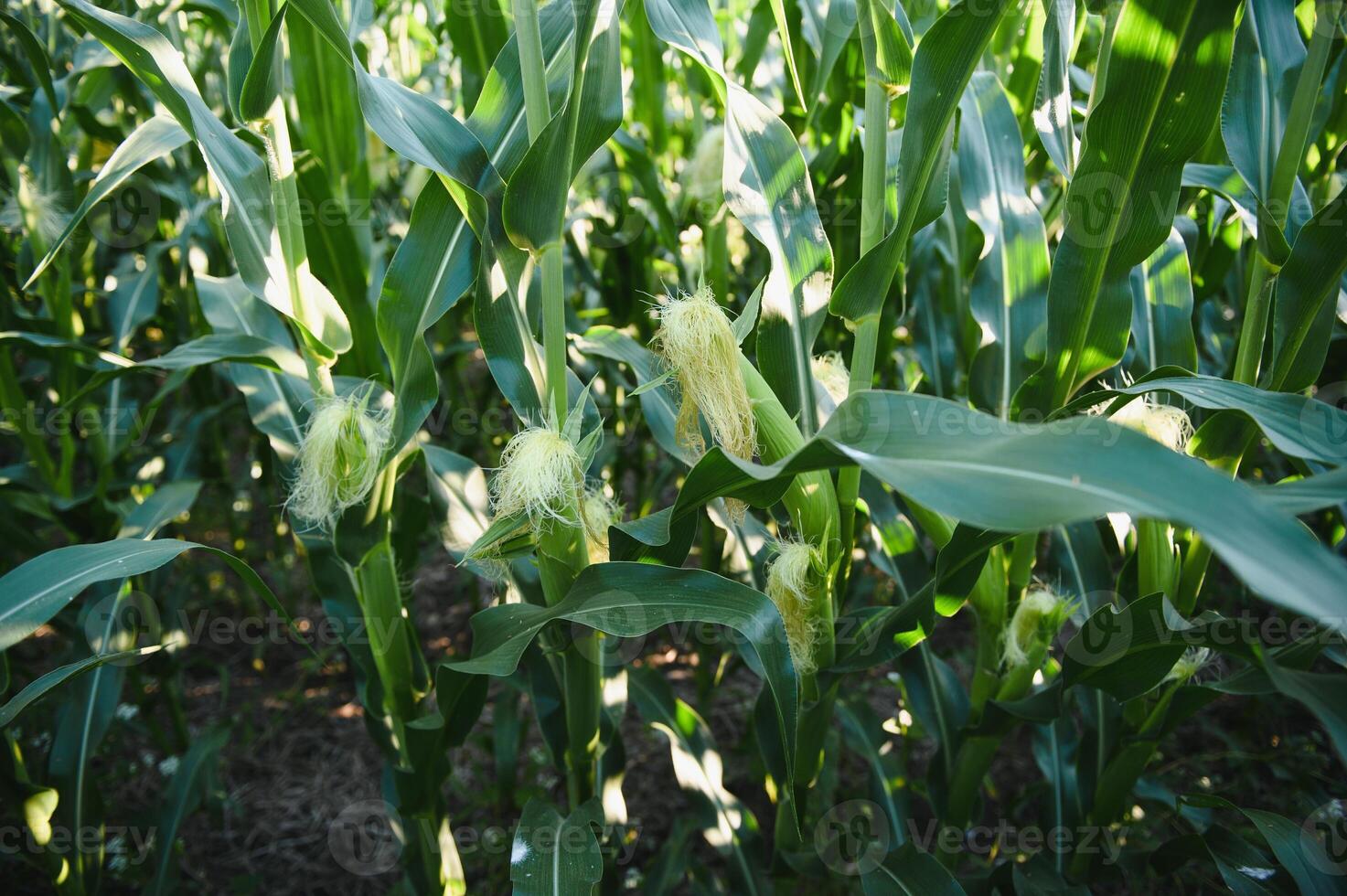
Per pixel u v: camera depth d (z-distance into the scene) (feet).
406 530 7.40
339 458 5.12
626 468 11.55
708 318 4.76
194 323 11.27
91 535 8.82
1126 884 8.16
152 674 8.89
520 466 4.78
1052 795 7.06
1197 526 2.54
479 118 5.51
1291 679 3.24
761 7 8.63
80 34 8.59
